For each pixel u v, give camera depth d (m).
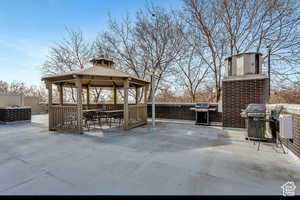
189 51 11.47
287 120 3.21
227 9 9.84
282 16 8.96
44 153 3.54
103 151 3.67
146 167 2.76
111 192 1.99
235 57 6.16
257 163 2.89
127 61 12.43
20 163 2.96
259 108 4.42
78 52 14.98
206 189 2.04
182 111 8.62
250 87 5.78
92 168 2.72
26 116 8.49
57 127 6.17
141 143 4.37
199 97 11.88
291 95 9.36
